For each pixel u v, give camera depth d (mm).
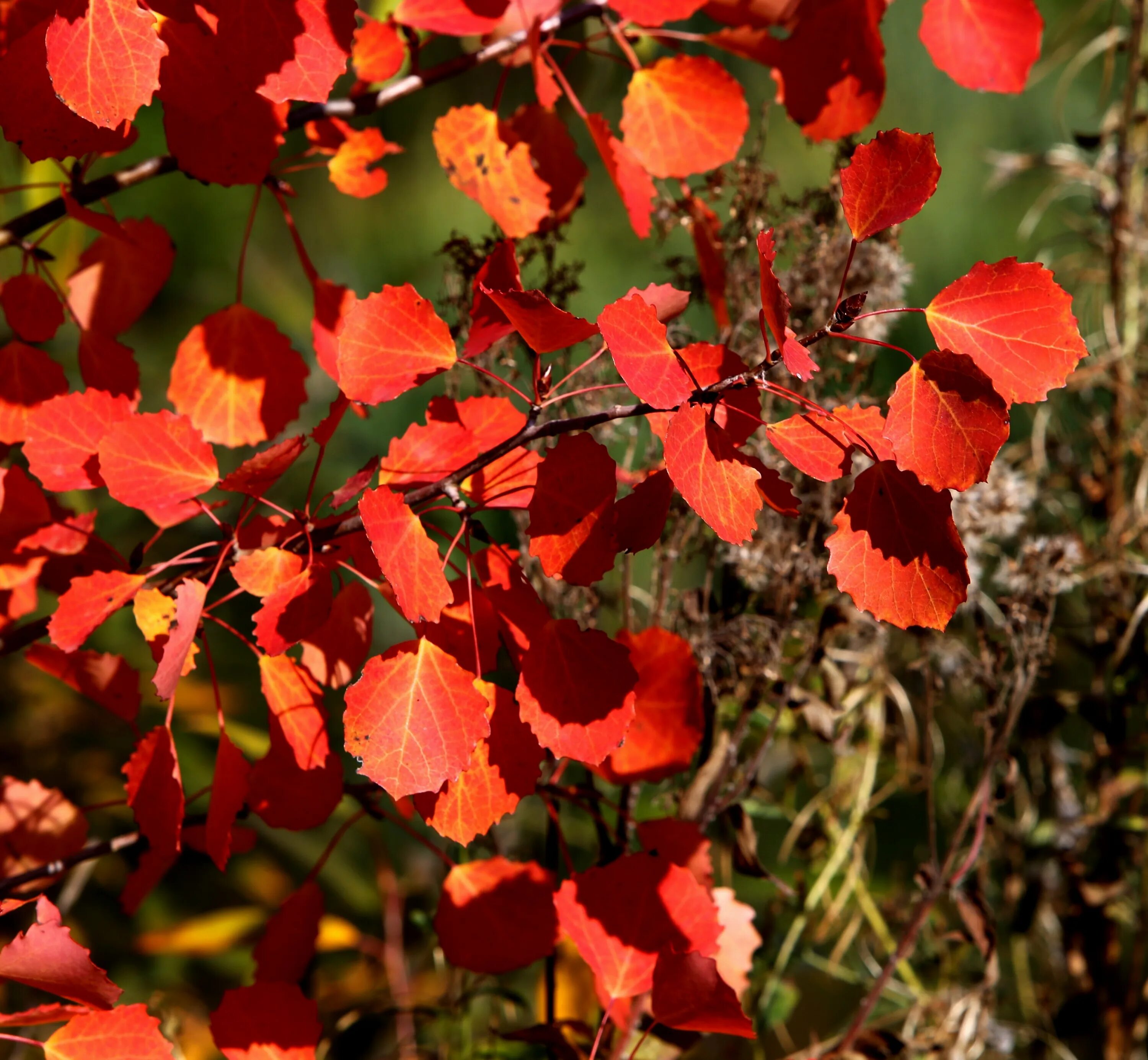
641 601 1488
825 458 1230
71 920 1696
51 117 1264
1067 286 1726
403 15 1373
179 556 1309
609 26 1395
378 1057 1560
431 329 1264
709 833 1527
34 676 1831
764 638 1400
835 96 1385
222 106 1281
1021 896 1555
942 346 1210
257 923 1715
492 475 1286
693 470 1206
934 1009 1507
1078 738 1774
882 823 1767
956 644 1442
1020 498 1439
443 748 1236
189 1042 1621
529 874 1354
